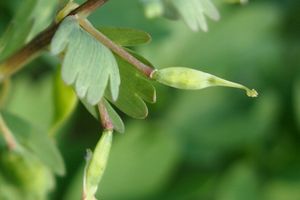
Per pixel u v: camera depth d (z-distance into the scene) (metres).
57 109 0.25
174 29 0.35
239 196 0.37
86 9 0.20
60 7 0.21
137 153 0.36
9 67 0.22
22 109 0.34
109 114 0.20
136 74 0.20
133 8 0.32
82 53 0.19
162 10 0.22
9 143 0.25
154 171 0.36
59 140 0.36
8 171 0.25
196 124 0.38
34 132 0.25
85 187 0.19
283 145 0.39
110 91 0.19
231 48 0.39
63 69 0.19
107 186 0.35
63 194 0.35
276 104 0.39
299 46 0.40
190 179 0.37
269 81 0.39
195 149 0.38
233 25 0.39
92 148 0.37
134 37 0.20
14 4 0.35
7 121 0.25
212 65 0.38
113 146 0.36
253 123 0.39
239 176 0.37
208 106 0.39
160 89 0.38
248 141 0.38
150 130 0.36
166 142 0.36
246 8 0.40
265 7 0.40
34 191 0.26
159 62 0.36
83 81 0.19
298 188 0.37
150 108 0.38
